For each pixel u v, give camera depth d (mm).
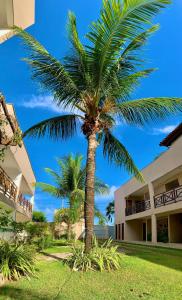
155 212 22406
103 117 10039
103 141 10883
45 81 9297
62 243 18141
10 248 7633
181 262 9852
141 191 28656
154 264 9125
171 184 23703
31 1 10953
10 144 9242
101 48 8664
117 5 8125
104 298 5512
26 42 8789
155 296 5668
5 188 14812
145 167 25375
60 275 7434
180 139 19172
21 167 19312
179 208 18375
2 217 8922
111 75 9047
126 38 8609
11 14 10273
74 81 9312
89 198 8969
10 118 8547
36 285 6395
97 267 8078
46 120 10445
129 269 8109
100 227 35812
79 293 5848
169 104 9508
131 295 5734
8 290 5898
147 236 27250
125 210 31516
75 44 9023
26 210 24312
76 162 20688
